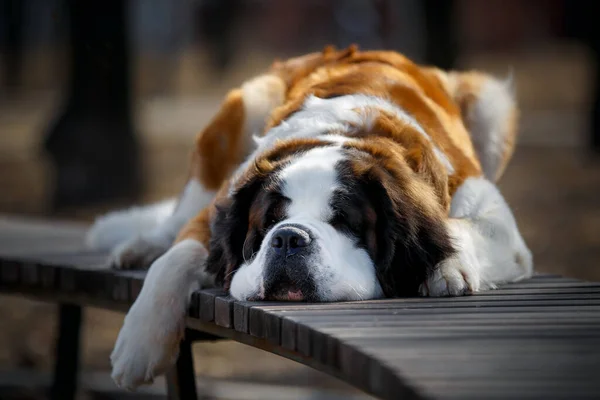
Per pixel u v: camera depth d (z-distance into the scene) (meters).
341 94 8.62
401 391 4.79
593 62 30.55
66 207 24.06
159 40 80.81
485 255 7.92
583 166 28.97
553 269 18.19
